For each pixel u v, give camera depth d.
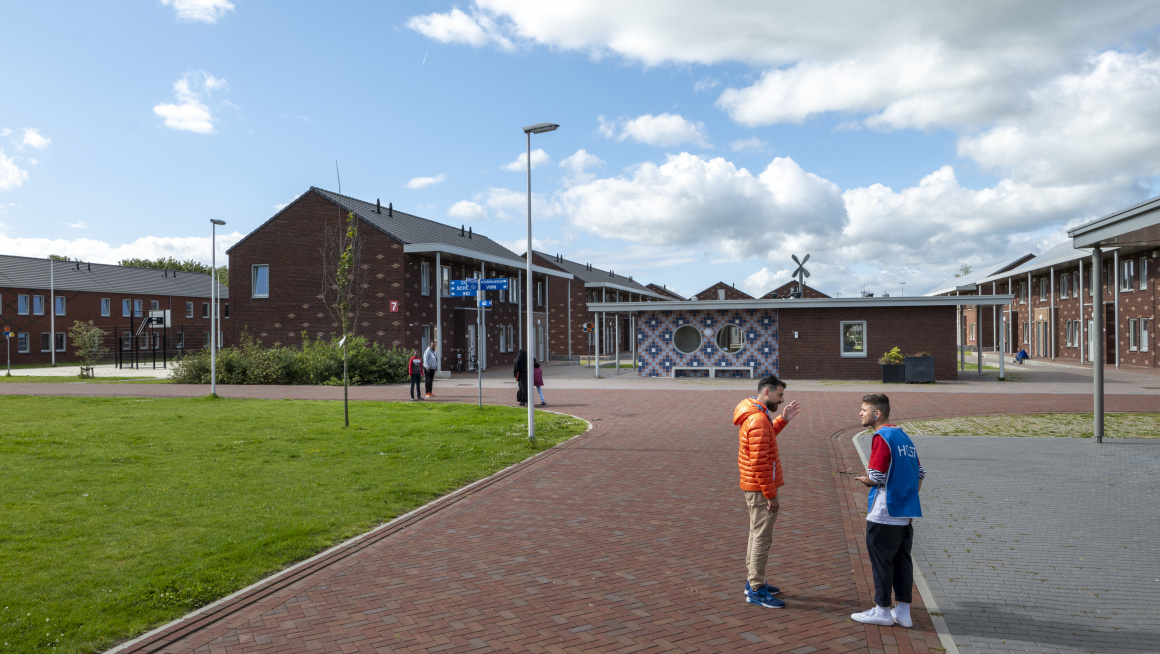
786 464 10.73
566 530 7.28
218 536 6.97
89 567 6.05
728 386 25.14
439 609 5.20
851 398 20.41
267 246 33.69
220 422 15.20
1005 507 8.04
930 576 5.82
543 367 39.31
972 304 26.27
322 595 5.48
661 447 12.29
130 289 59.59
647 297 73.75
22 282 50.50
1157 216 9.91
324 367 27.52
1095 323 12.70
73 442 12.37
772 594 5.31
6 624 4.87
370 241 32.28
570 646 4.57
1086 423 14.96
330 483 9.32
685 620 4.98
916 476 4.88
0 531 7.02
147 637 4.73
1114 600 5.27
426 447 12.00
